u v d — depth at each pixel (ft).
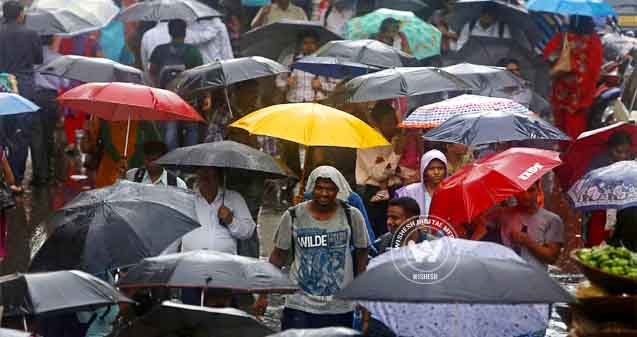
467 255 57.77
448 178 77.20
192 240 82.69
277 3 160.76
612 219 91.04
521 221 78.59
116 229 70.44
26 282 62.18
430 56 141.28
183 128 123.85
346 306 75.46
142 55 152.25
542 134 90.33
